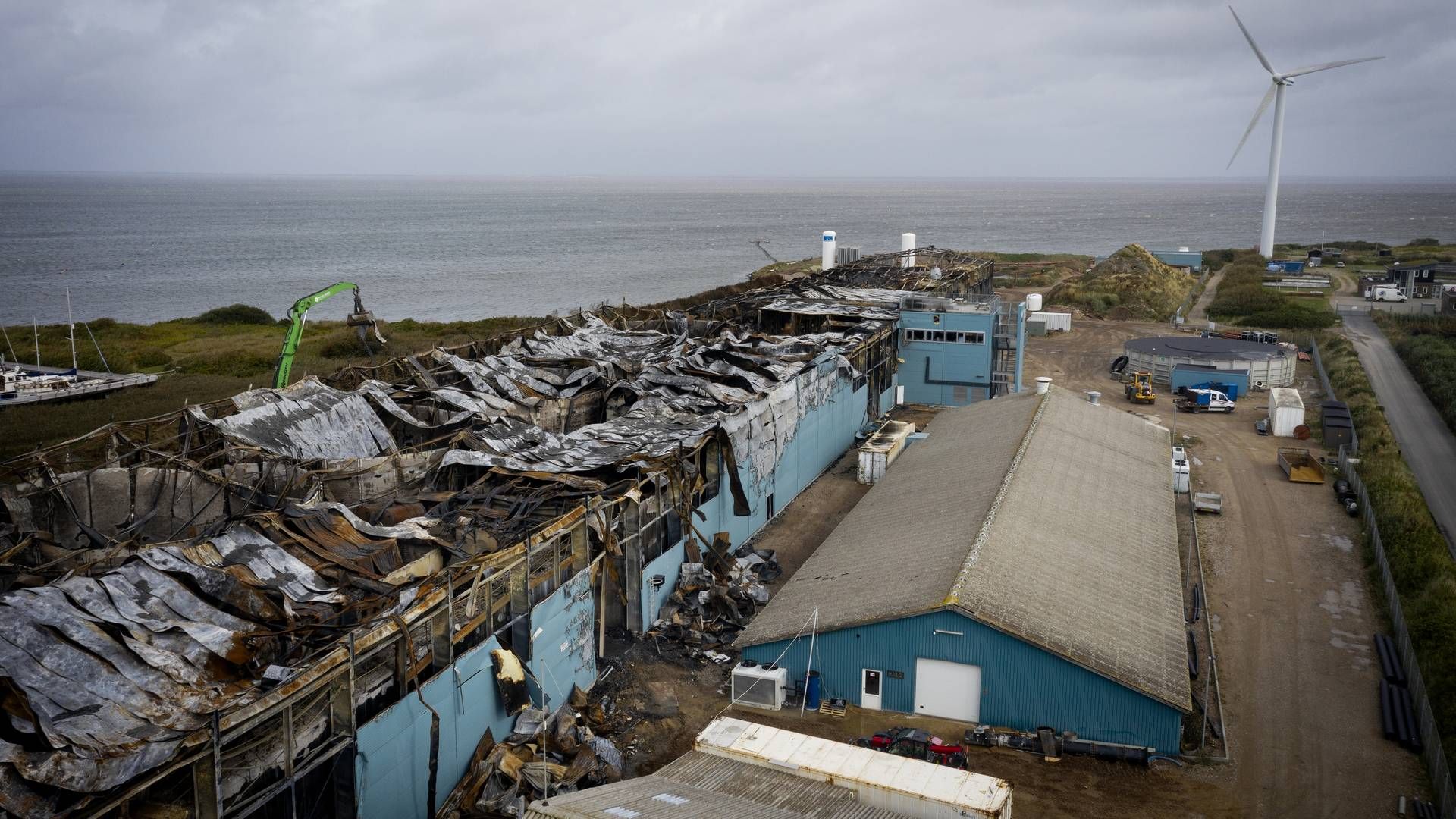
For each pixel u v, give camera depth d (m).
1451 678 30.62
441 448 37.44
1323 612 36.69
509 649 26.84
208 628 21.03
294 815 19.91
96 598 20.70
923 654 29.39
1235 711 30.02
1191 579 39.50
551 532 27.73
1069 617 29.69
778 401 45.22
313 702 20.47
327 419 37.81
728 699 30.75
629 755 27.39
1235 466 55.31
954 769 21.67
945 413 60.47
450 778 24.22
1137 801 25.47
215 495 30.69
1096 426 52.03
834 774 21.55
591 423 48.94
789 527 45.34
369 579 25.09
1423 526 42.53
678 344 55.62
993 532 34.09
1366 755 27.70
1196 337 85.12
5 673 18.00
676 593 36.00
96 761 16.61
